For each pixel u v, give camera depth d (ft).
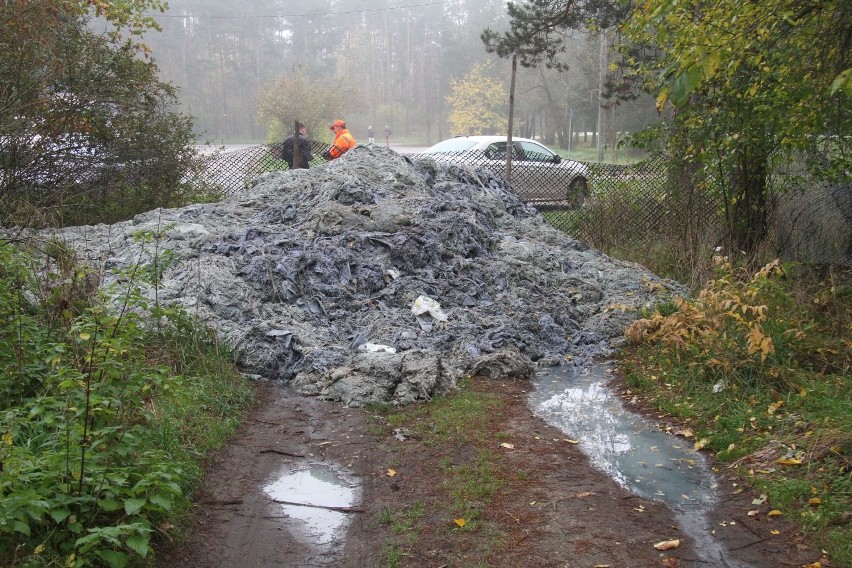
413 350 20.11
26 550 10.48
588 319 24.71
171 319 19.06
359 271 24.12
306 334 21.11
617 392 19.63
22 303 17.95
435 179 32.27
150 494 11.71
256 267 23.13
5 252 17.81
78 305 17.92
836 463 13.88
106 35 37.27
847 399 16.33
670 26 21.36
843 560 11.32
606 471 14.85
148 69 37.55
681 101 15.48
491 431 16.67
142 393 14.65
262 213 28.58
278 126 132.77
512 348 21.77
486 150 48.11
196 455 14.73
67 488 10.91
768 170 28.99
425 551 12.01
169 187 38.11
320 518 13.16
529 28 53.01
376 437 16.35
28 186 32.32
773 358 18.57
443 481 14.33
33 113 31.99
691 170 32.40
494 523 12.76
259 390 19.01
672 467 15.10
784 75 22.20
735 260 29.07
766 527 12.59
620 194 35.22
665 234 33.65
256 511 13.30
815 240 29.01
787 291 23.08
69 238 26.37
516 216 33.30
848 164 25.22
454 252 26.11
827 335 20.94
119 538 11.04
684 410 17.72
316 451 15.75
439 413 17.61
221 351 19.60
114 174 35.70
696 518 13.01
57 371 14.14
